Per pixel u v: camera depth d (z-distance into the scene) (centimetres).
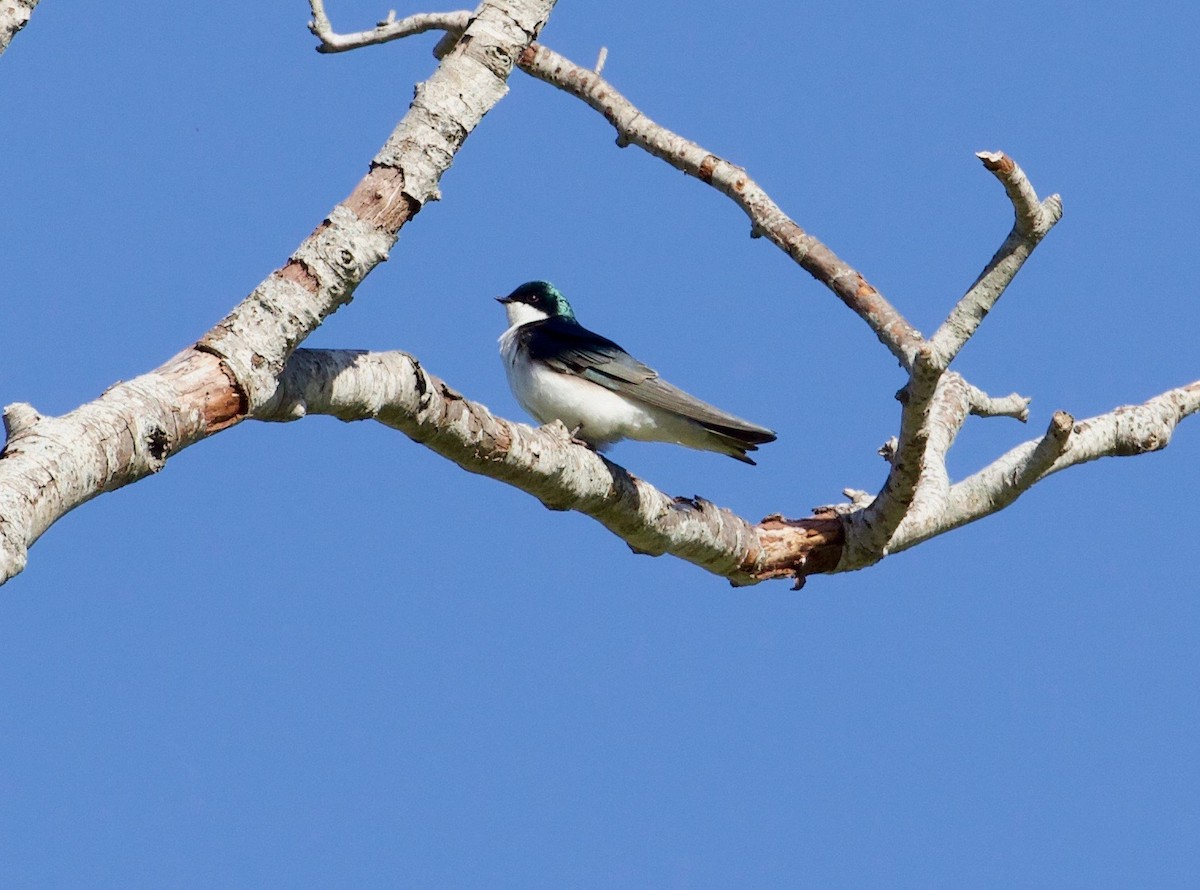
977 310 1136
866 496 1303
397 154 848
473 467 1025
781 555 1230
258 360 777
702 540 1179
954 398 1320
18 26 777
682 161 1269
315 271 810
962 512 1246
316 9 1299
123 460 694
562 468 1061
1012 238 1119
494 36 881
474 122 870
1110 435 1270
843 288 1181
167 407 728
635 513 1126
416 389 935
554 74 1330
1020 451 1240
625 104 1303
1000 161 1038
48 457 649
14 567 609
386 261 834
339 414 896
